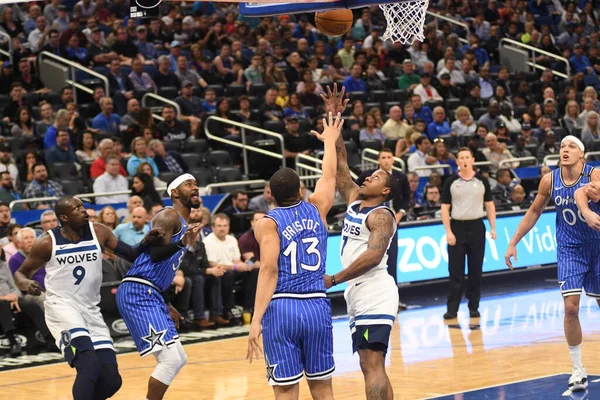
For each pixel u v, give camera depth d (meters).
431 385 9.39
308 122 19.27
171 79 20.03
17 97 17.58
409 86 22.39
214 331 13.47
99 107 18.38
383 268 7.44
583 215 8.69
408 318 14.12
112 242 7.91
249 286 14.17
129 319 7.98
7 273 12.07
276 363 6.68
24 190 14.80
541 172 17.31
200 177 16.73
